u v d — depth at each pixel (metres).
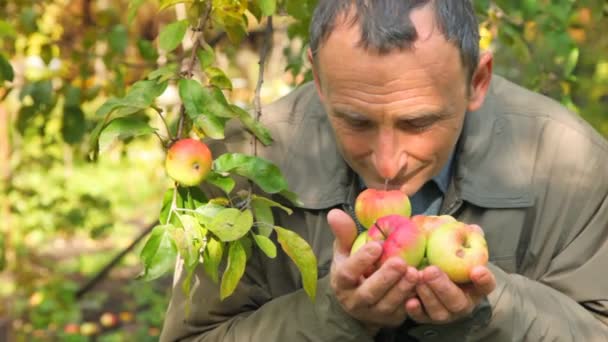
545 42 4.38
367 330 2.55
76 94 4.70
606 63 6.94
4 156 7.13
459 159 2.80
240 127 2.97
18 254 7.34
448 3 2.39
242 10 2.99
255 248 2.86
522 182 2.80
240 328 2.75
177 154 2.54
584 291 2.79
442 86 2.36
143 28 7.90
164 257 2.49
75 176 13.44
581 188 2.84
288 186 2.85
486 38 4.18
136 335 8.91
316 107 2.95
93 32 4.98
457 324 2.58
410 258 2.37
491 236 2.79
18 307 8.45
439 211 2.84
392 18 2.31
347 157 2.54
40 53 4.86
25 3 5.08
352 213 2.83
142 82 2.69
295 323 2.63
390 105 2.34
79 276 10.75
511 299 2.61
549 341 2.63
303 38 4.04
